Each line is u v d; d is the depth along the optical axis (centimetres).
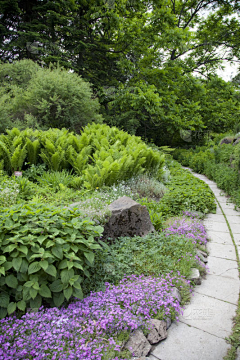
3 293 235
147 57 1625
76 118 1002
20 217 271
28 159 682
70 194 540
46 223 259
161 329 235
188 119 1666
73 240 259
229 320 254
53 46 1294
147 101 1321
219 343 226
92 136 847
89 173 601
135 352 208
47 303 256
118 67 1628
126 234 405
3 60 1407
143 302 250
